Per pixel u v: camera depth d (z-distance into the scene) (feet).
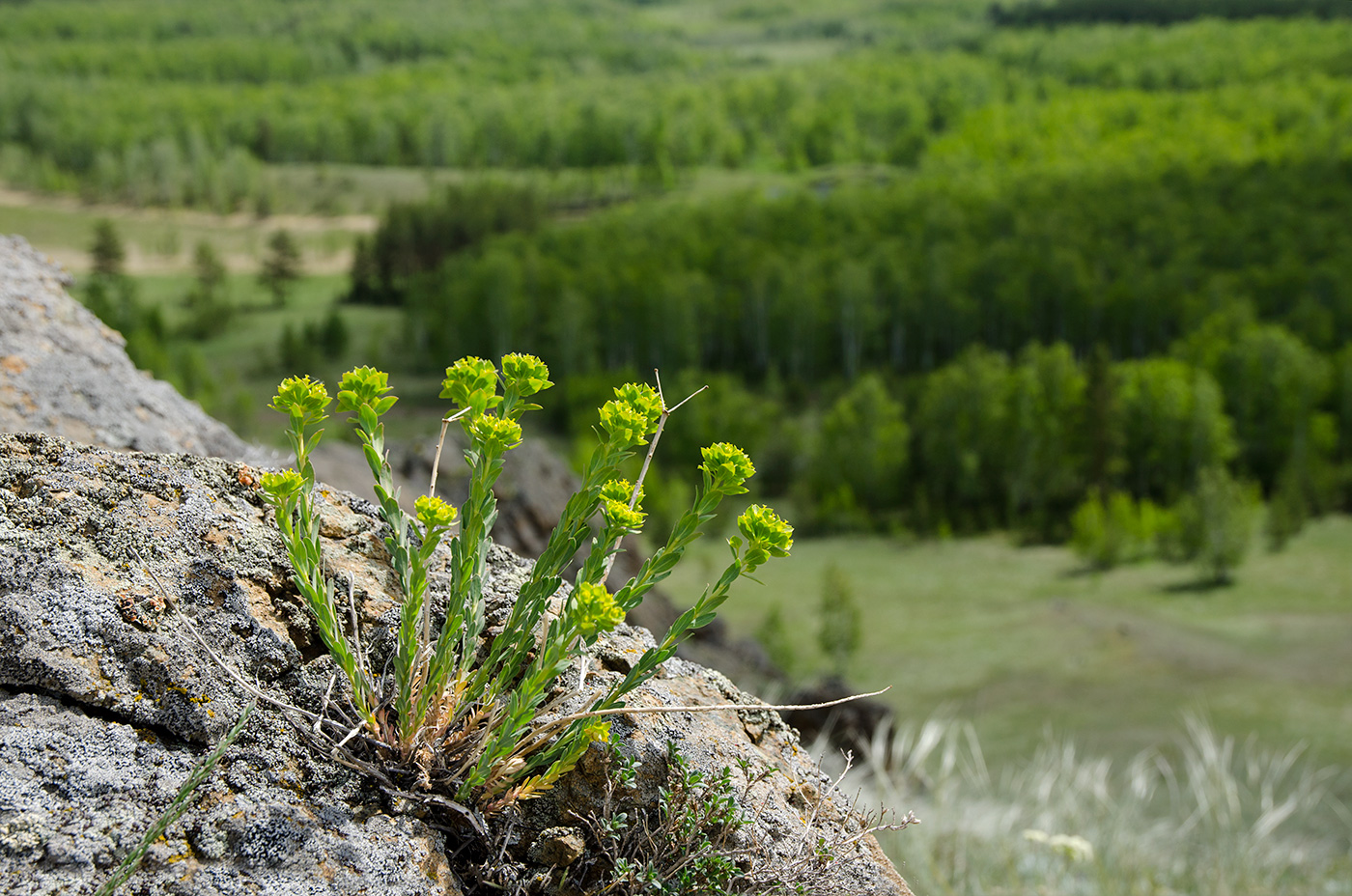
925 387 403.75
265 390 448.65
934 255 496.23
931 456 338.54
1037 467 326.03
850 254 539.29
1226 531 228.63
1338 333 417.69
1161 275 474.08
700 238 603.26
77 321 13.89
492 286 500.74
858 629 170.81
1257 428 350.43
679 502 235.61
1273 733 136.36
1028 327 481.05
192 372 420.77
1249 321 395.75
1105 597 224.12
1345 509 286.25
